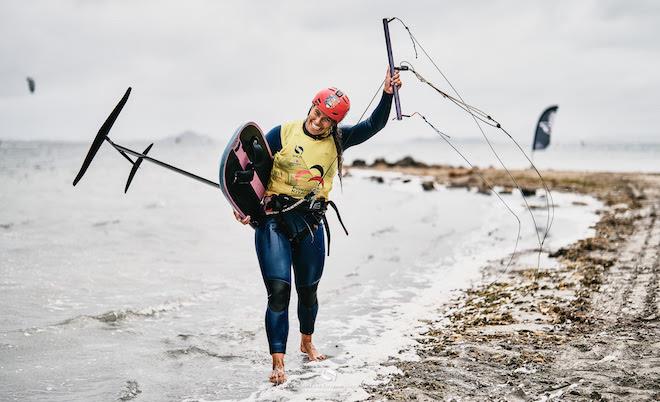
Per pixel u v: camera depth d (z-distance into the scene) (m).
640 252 9.09
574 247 9.77
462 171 39.75
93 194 24.98
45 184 31.06
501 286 7.36
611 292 6.57
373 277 8.38
